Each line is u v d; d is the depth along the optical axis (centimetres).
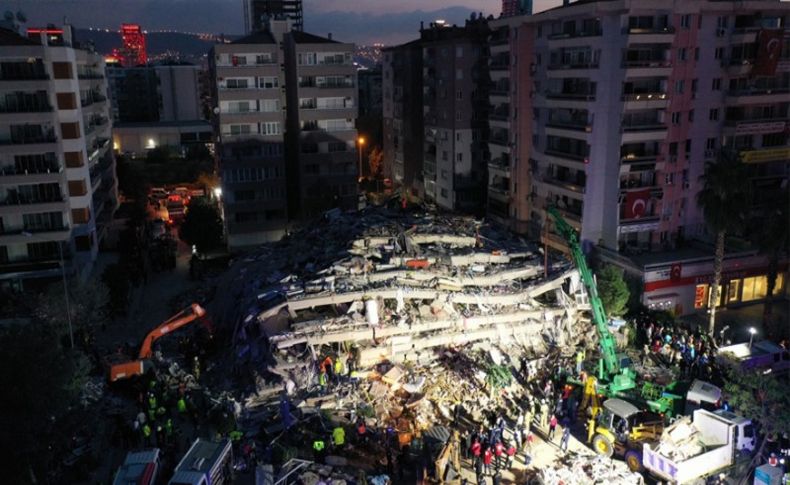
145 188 10669
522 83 7144
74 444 3384
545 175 6881
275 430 3509
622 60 5734
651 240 6122
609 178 6028
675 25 5706
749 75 5969
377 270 4806
